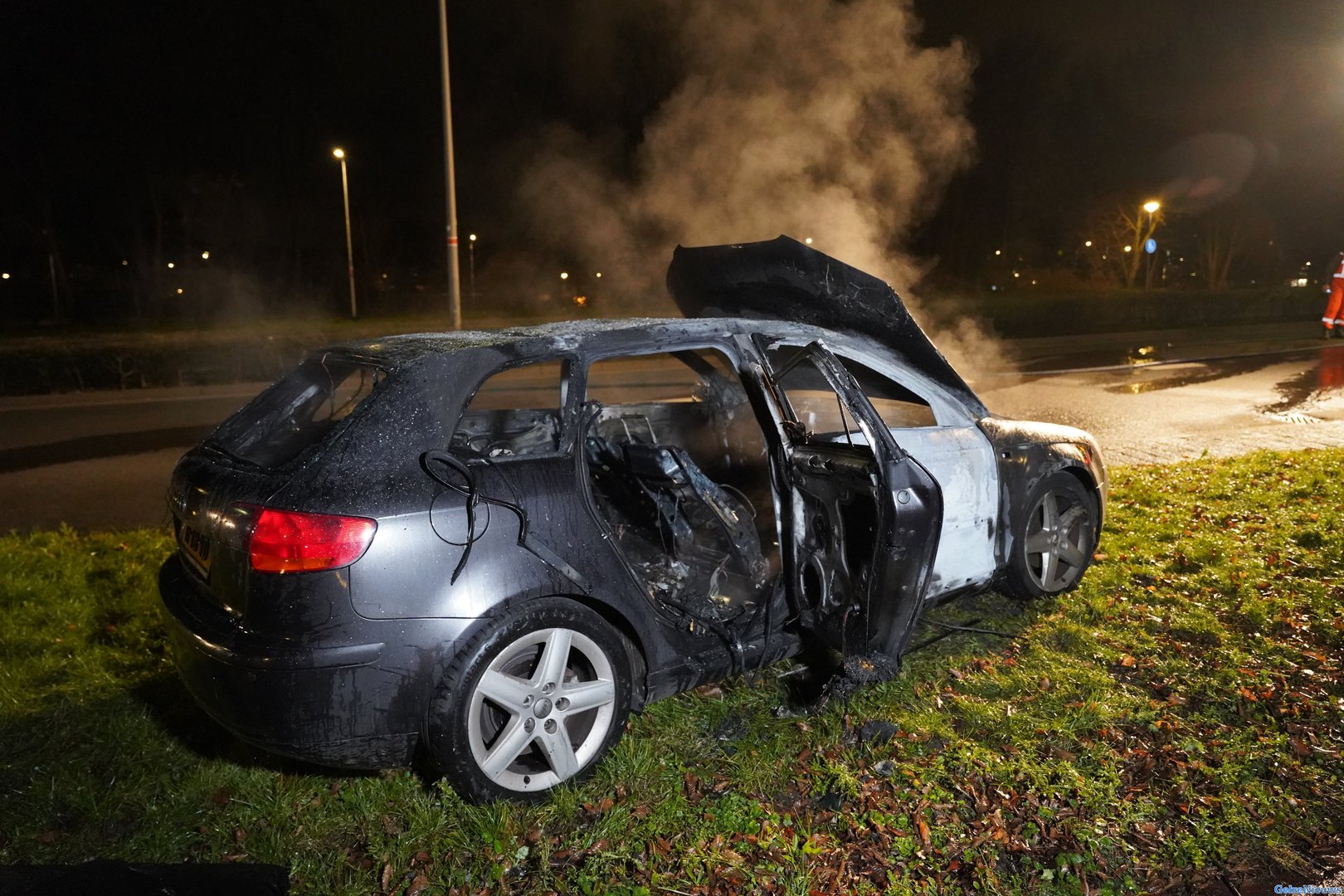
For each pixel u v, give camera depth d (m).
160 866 2.45
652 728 3.33
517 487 2.85
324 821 2.84
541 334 3.17
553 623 2.87
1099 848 2.64
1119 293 28.84
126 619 4.44
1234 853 2.65
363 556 2.59
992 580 4.14
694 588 3.71
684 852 2.66
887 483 3.05
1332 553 4.92
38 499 7.59
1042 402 12.05
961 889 2.52
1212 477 6.83
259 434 3.14
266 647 2.57
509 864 2.64
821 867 2.60
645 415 4.84
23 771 3.13
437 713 2.72
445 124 16.66
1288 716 3.31
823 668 3.69
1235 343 20.39
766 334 3.55
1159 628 4.10
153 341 15.60
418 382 2.86
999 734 3.22
